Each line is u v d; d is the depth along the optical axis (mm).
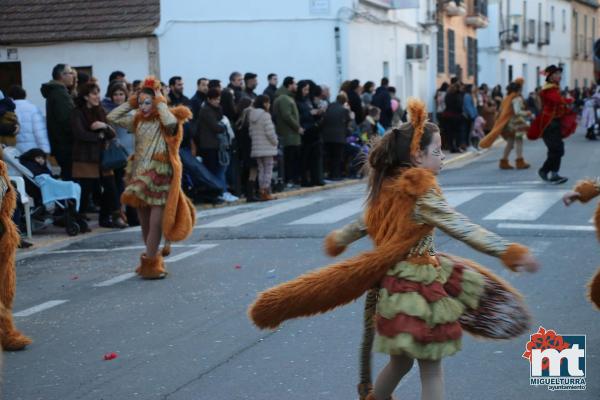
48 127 12742
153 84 8516
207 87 15141
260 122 14617
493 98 31344
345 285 3967
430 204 3883
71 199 11859
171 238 8492
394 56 27188
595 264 8328
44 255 10625
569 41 59312
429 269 3955
